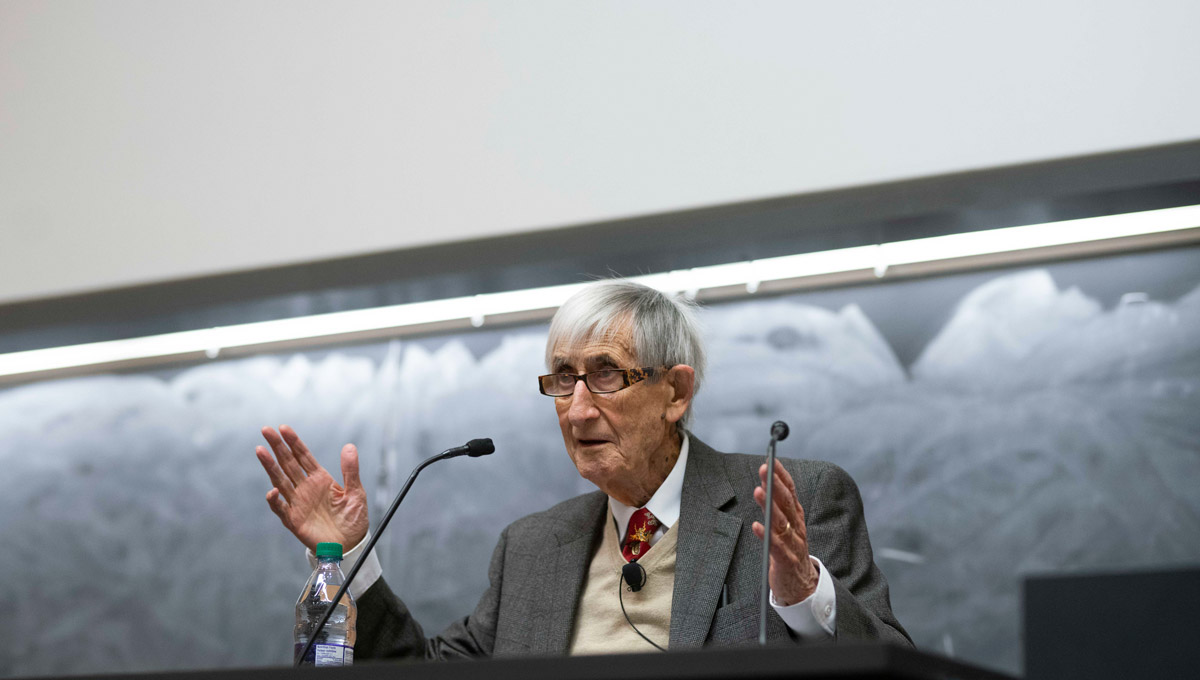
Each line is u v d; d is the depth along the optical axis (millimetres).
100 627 5301
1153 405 4137
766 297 4719
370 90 4512
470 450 1981
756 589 1925
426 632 4824
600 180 4148
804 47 4004
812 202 3961
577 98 4242
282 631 5047
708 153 4039
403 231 4348
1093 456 4168
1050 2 3748
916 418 4414
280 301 4910
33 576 5453
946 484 4312
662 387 2113
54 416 5672
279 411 5363
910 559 4285
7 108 4953
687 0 4172
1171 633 3105
